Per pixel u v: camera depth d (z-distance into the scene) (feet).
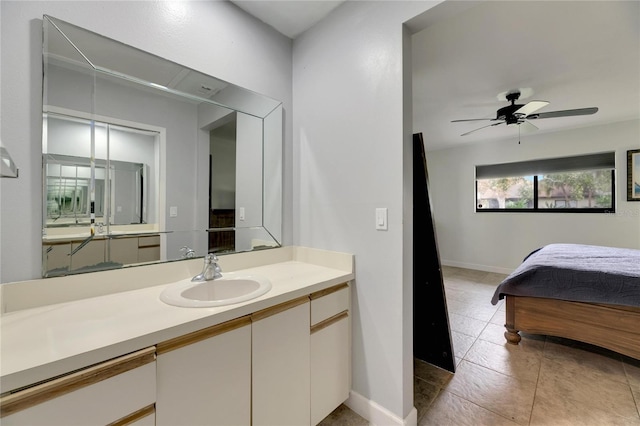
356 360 4.96
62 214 3.50
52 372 2.13
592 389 5.57
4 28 3.12
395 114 4.40
